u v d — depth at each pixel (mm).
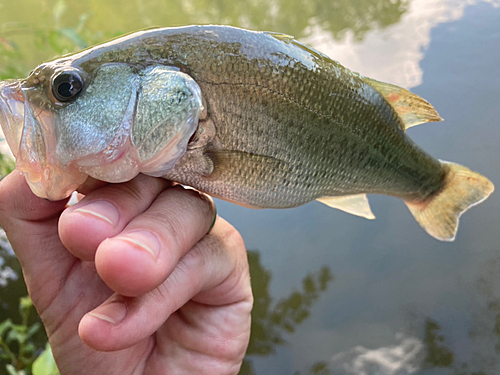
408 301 449
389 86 225
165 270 136
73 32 367
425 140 569
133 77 165
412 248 490
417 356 413
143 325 142
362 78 218
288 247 503
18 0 907
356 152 219
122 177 160
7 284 512
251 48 181
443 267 470
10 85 159
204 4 1046
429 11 828
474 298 438
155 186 167
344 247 501
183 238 150
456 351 409
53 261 176
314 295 468
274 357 434
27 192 167
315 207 541
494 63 640
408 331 430
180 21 969
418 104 233
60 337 178
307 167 204
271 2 1005
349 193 231
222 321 206
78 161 160
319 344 434
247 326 216
